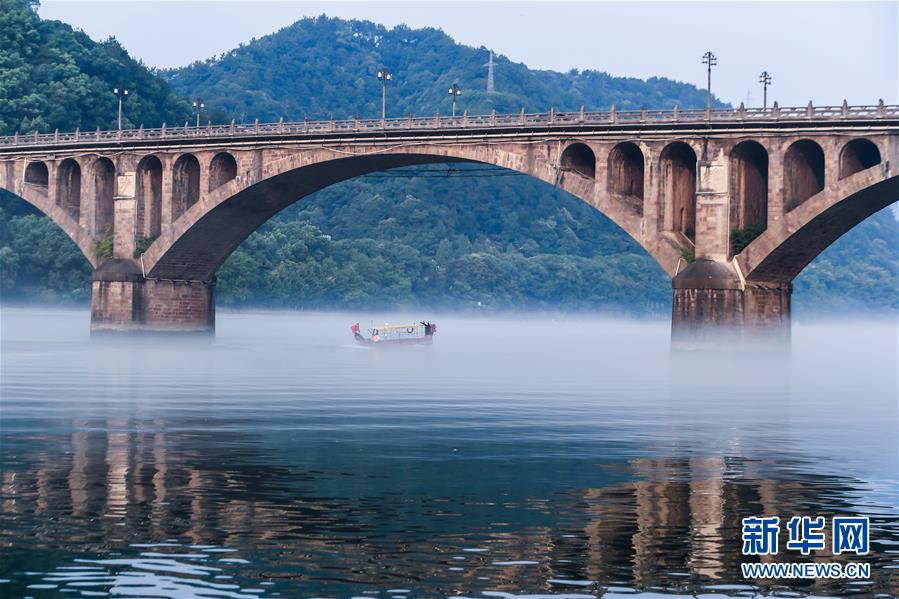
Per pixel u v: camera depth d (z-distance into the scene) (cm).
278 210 14975
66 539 3956
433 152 13062
